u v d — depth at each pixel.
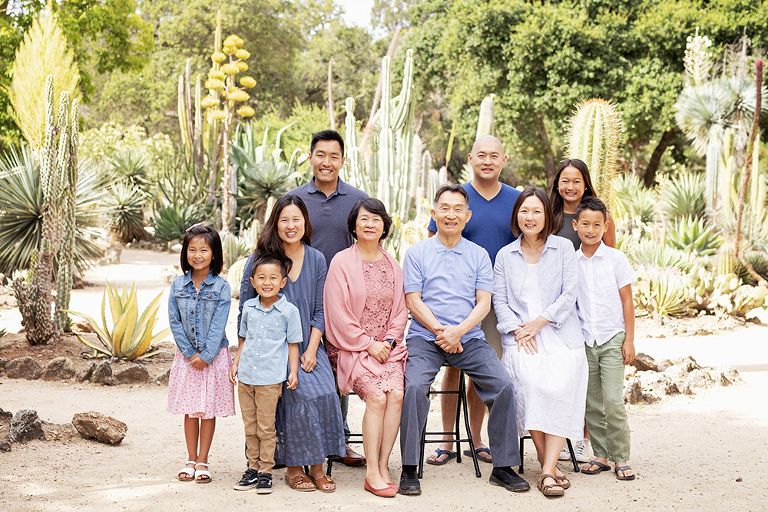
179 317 3.80
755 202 13.47
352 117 10.19
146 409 5.19
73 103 7.57
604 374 3.98
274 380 3.56
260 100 41.19
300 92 43.34
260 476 3.58
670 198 15.60
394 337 3.83
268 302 3.71
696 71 13.16
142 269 15.40
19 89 13.65
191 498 3.41
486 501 3.48
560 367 3.80
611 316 4.02
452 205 3.95
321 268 3.92
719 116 12.67
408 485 3.58
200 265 3.81
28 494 3.34
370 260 3.93
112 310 6.83
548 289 3.99
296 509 3.30
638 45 22.28
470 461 4.24
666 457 4.20
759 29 20.78
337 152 4.18
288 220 3.79
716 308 9.77
